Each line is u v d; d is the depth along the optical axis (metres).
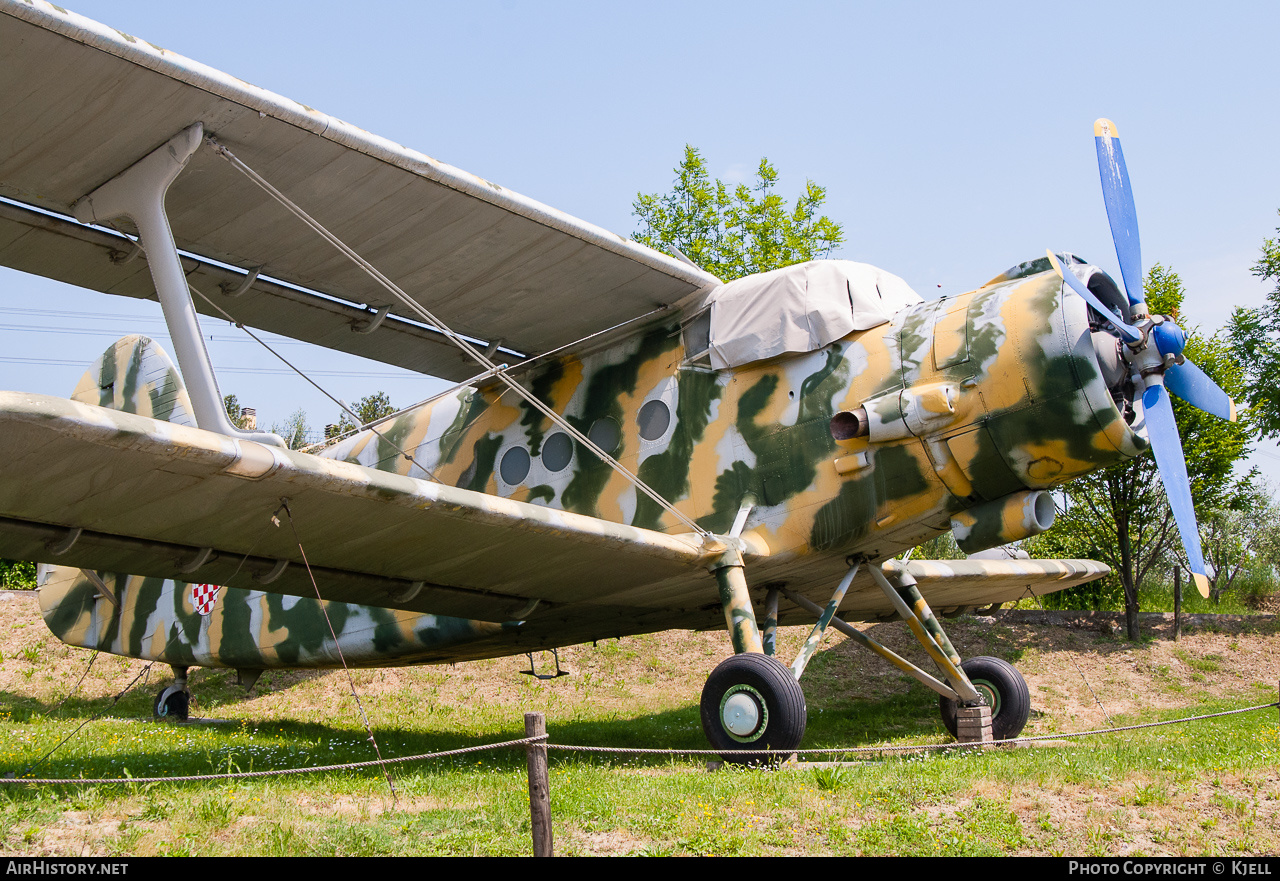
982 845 4.43
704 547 7.43
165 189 6.47
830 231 21.17
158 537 6.42
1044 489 7.13
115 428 4.93
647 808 4.93
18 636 15.51
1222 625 14.70
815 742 9.43
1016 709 9.05
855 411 7.24
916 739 9.45
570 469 8.92
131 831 4.57
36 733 8.91
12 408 4.59
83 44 5.55
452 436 10.03
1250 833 4.62
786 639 15.84
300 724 11.66
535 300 8.50
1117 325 7.01
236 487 5.72
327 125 6.33
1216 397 7.89
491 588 8.05
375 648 10.47
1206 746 6.95
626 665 15.25
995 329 6.98
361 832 4.55
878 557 7.88
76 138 6.38
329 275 8.25
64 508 5.79
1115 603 16.58
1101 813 4.87
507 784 5.81
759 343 7.80
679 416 8.29
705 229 21.72
